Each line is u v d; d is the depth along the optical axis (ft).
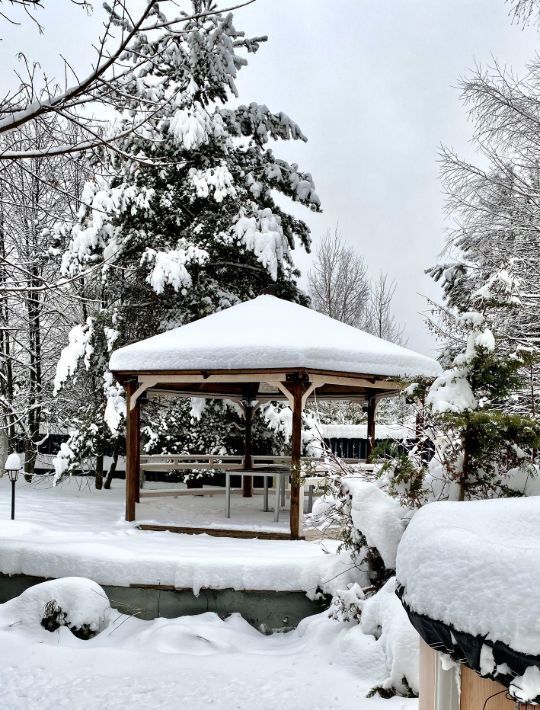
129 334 46.09
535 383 27.32
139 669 17.83
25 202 47.55
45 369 53.01
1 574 22.85
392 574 19.61
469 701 8.45
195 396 36.37
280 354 24.80
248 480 40.96
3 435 52.42
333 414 56.90
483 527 8.71
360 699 15.80
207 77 45.98
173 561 21.24
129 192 43.80
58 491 46.39
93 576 21.74
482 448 19.20
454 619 7.15
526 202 38.37
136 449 29.27
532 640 6.35
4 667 17.89
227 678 17.25
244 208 45.75
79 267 44.80
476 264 42.16
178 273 41.78
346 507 20.52
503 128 38.14
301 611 20.77
